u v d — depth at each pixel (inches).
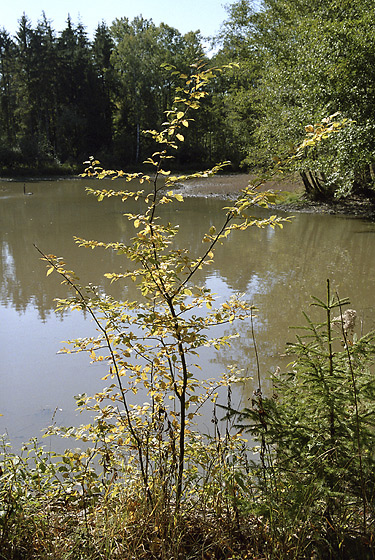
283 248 572.1
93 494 117.7
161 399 123.0
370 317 316.2
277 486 105.8
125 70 2394.2
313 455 104.4
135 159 2346.2
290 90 841.5
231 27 1130.7
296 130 765.9
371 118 666.8
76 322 328.5
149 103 2369.6
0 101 2298.2
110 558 98.2
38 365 261.0
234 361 256.2
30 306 364.5
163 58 2308.1
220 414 200.1
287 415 113.2
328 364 116.6
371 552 97.1
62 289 405.4
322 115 665.0
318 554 98.0
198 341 117.9
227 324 313.7
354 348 115.5
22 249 580.4
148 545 105.3
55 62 2292.1
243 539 108.0
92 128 2375.7
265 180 117.3
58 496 117.7
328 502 102.5
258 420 112.6
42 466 110.1
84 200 1155.3
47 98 2313.0
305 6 926.4
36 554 103.0
